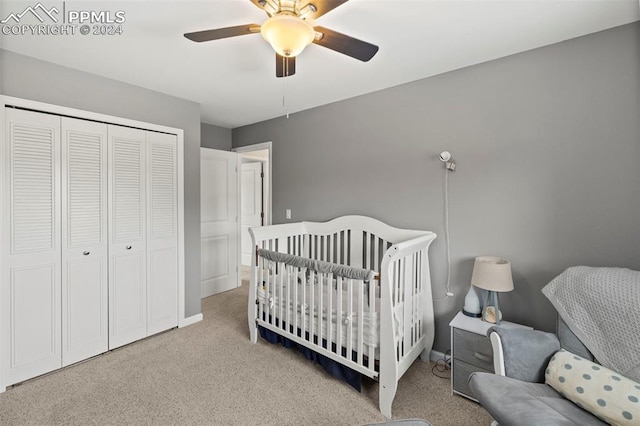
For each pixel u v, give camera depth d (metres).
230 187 4.26
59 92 2.22
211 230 4.02
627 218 1.72
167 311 2.90
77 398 1.92
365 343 1.94
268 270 2.59
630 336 1.33
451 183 2.34
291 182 3.53
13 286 2.03
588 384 1.26
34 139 2.10
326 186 3.18
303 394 2.00
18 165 2.04
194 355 2.48
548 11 1.59
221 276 4.17
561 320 1.56
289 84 2.61
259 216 5.52
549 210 1.96
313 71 2.35
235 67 2.29
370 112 2.80
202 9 1.60
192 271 3.13
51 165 2.18
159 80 2.53
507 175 2.10
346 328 2.04
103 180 2.44
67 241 2.26
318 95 2.89
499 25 1.73
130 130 2.60
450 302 2.37
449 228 2.36
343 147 3.02
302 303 2.29
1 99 1.96
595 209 1.81
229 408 1.85
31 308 2.11
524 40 1.89
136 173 2.64
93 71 2.35
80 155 2.32
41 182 2.14
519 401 1.20
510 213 2.10
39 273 2.14
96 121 2.40
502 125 2.11
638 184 1.69
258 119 3.78
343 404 1.90
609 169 1.77
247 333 2.90
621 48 1.73
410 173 2.56
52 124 2.18
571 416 1.21
